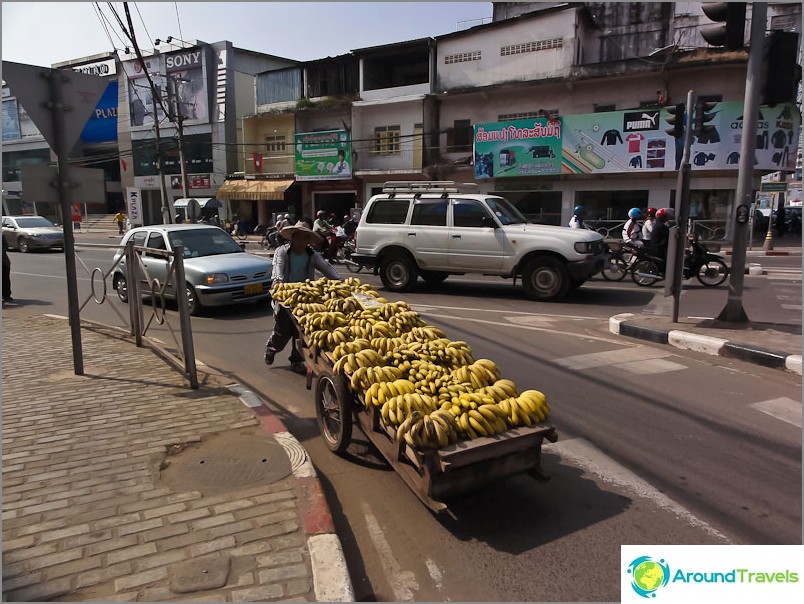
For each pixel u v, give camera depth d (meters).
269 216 32.38
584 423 4.75
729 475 3.87
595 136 21.61
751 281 13.23
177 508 3.28
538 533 3.23
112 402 5.03
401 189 12.11
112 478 3.64
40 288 13.56
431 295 11.55
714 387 5.67
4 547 2.90
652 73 21.05
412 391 3.53
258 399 5.12
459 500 3.61
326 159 28.47
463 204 11.21
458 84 25.45
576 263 10.20
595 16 26.67
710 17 7.23
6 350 6.90
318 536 2.98
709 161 20.08
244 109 34.81
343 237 16.75
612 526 3.28
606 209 22.70
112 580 2.66
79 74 5.49
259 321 9.19
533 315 9.38
